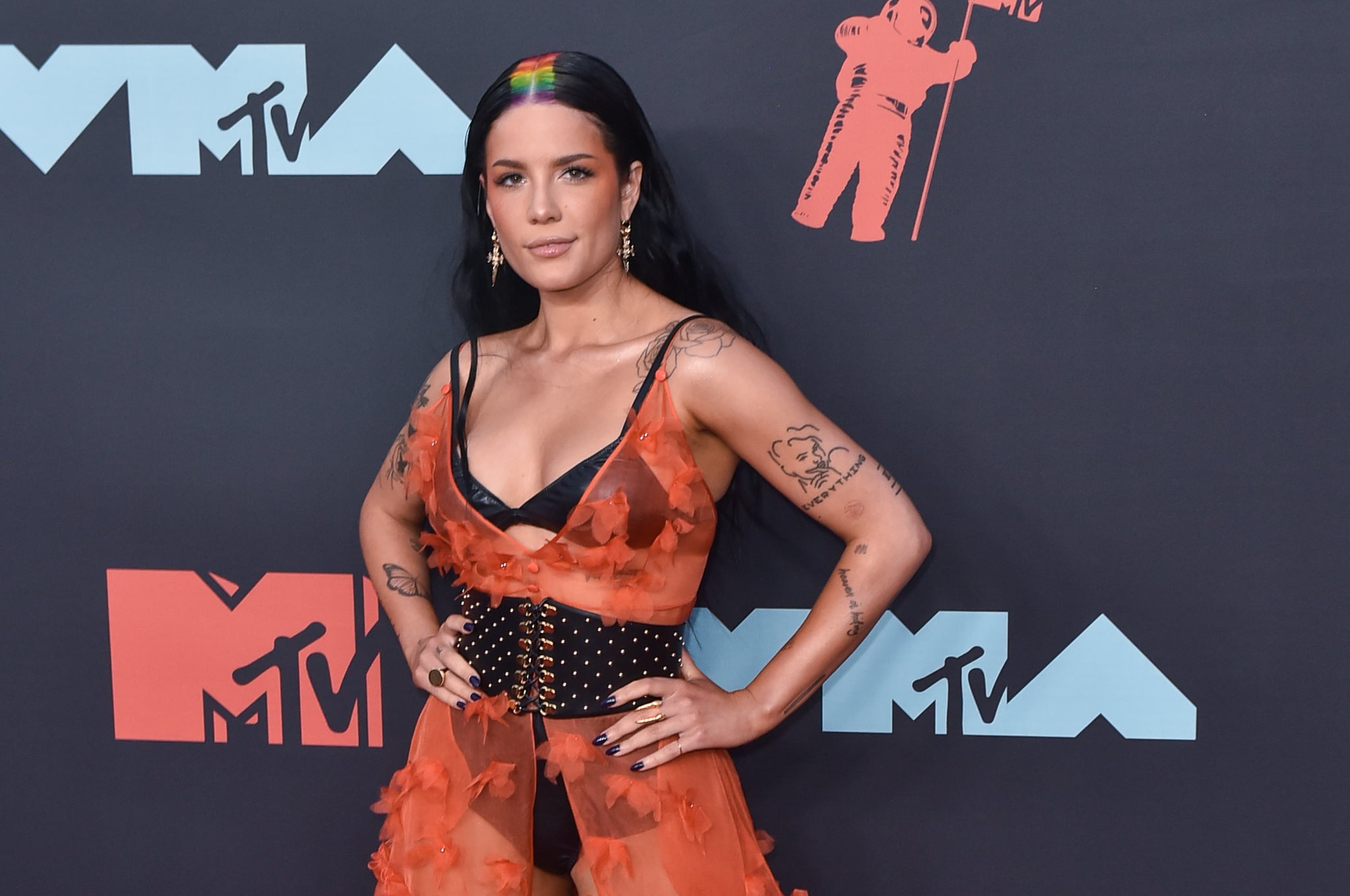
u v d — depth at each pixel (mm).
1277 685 1802
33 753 2021
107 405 1929
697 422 1455
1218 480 1772
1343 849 1818
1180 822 1850
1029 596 1829
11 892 2055
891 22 1728
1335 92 1679
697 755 1458
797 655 1474
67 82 1853
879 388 1807
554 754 1386
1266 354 1738
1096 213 1737
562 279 1428
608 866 1362
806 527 1865
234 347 1901
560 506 1379
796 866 1938
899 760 1896
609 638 1411
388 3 1790
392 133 1821
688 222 1798
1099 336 1763
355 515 1923
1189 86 1699
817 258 1786
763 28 1746
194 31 1823
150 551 1959
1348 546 1760
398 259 1854
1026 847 1891
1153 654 1821
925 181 1756
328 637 1958
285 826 2010
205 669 1980
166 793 2016
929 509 1826
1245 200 1712
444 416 1527
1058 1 1700
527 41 1777
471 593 1516
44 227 1894
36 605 1984
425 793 1462
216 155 1854
